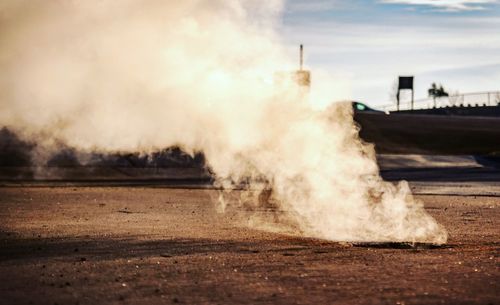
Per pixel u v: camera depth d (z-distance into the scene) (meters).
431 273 10.34
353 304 8.34
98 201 22.83
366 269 10.62
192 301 8.48
